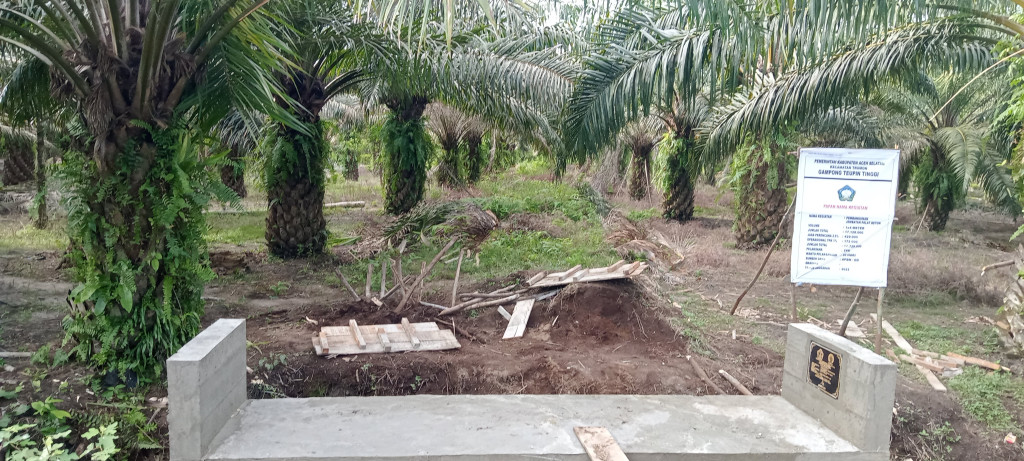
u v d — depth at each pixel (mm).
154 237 4836
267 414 4184
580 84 7137
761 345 6430
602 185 20781
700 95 13773
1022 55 6305
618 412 4391
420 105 14898
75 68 4574
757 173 11516
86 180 4719
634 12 7148
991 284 8812
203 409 3590
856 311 7855
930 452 4766
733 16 5473
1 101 6695
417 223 9078
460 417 4223
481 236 8492
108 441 3865
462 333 6484
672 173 16156
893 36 7141
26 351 5309
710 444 3928
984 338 6758
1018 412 5090
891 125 14156
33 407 4293
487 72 7898
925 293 8703
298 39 7594
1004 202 14266
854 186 5664
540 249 10734
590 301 6867
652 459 3809
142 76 4555
